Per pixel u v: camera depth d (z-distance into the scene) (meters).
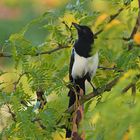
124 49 8.32
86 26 11.14
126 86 6.65
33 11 18.25
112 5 10.09
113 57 9.95
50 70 10.16
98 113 6.72
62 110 9.70
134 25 8.73
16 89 9.73
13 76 10.55
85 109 9.76
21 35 10.05
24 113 9.11
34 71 9.84
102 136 6.72
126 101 6.39
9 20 18.80
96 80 11.06
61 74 10.45
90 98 9.80
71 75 11.55
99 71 11.00
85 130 7.31
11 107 9.22
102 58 10.70
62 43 10.70
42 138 9.02
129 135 5.94
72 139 8.79
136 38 7.63
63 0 12.38
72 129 8.91
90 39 11.18
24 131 9.01
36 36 16.61
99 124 6.63
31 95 9.85
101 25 9.50
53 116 9.22
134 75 6.56
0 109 9.17
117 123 6.04
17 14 18.77
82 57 11.12
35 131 9.02
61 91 9.78
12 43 9.97
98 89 9.73
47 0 14.79
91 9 10.46
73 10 10.42
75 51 11.29
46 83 9.83
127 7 9.91
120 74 9.20
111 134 6.11
